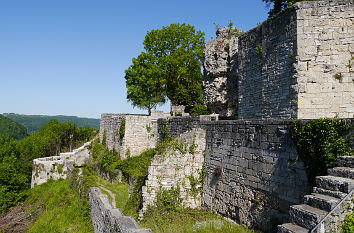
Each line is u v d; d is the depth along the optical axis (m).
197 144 14.20
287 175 8.66
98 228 13.90
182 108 32.34
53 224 18.62
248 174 10.62
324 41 12.12
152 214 13.17
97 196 15.39
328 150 7.24
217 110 23.55
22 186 31.08
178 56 32.97
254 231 9.66
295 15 12.49
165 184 13.87
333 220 5.21
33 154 40.34
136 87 33.78
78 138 51.66
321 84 12.16
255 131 10.38
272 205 9.24
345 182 5.63
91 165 29.59
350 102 11.80
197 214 12.74
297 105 12.32
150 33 34.38
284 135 8.91
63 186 26.86
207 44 23.92
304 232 5.32
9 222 22.31
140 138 26.89
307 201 6.01
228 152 12.11
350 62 11.81
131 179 21.53
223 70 22.12
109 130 32.00
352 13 11.80
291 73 12.73
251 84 15.86
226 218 11.72
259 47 15.09
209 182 13.48
